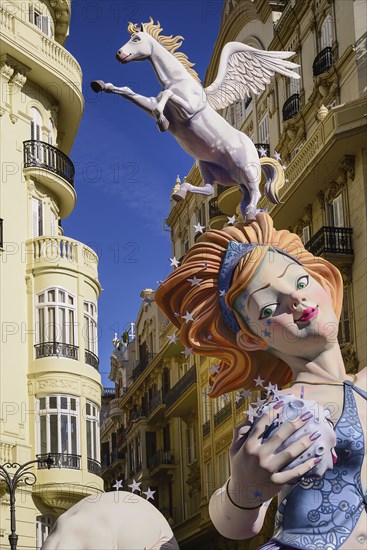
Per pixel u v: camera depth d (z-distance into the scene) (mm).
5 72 29188
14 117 29297
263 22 35625
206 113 5082
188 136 5094
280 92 35000
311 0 31969
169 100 5004
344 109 26891
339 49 30328
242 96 5348
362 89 28750
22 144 29391
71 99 31125
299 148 31922
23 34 29516
